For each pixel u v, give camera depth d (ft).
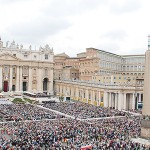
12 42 492.95
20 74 497.46
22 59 498.69
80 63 536.83
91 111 293.64
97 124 214.48
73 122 218.79
